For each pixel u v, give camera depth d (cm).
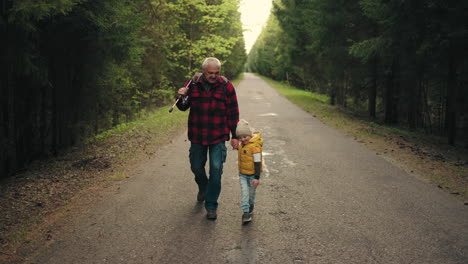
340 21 1501
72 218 405
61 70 762
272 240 352
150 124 1171
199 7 1967
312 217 411
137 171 607
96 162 671
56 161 704
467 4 834
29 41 592
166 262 309
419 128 1486
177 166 641
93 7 698
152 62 1605
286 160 693
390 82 1450
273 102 2075
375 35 1445
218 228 380
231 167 639
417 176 587
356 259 315
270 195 488
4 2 527
